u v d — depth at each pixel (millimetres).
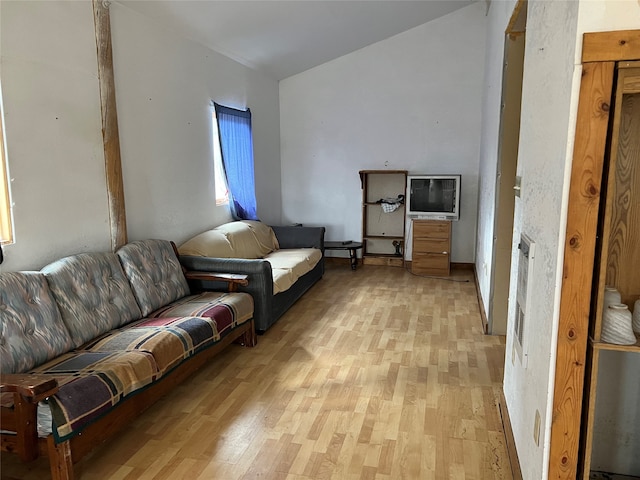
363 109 6273
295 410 2662
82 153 3037
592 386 1564
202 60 4484
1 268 2516
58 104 2842
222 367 3230
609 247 1762
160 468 2166
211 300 3383
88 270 2824
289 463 2195
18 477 2111
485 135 5094
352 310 4465
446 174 6117
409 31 5953
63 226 2910
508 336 2580
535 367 1820
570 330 1534
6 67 2506
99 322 2723
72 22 2922
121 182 3363
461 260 6199
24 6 2596
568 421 1583
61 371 2182
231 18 4105
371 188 6453
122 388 2176
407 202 5930
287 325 4062
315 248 5543
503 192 3619
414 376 3061
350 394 2836
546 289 1685
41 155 2738
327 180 6559
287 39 5023
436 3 5270
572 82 1442
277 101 6480
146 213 3734
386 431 2443
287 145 6625
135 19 3521
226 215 5094
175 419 2580
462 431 2438
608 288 1705
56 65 2816
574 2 1450
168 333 2650
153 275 3320
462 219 6105
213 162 4758
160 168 3889
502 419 2502
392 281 5586
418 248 5887
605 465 2117
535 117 2041
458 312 4387
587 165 1449
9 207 2555
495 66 4188
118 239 3344
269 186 6277
